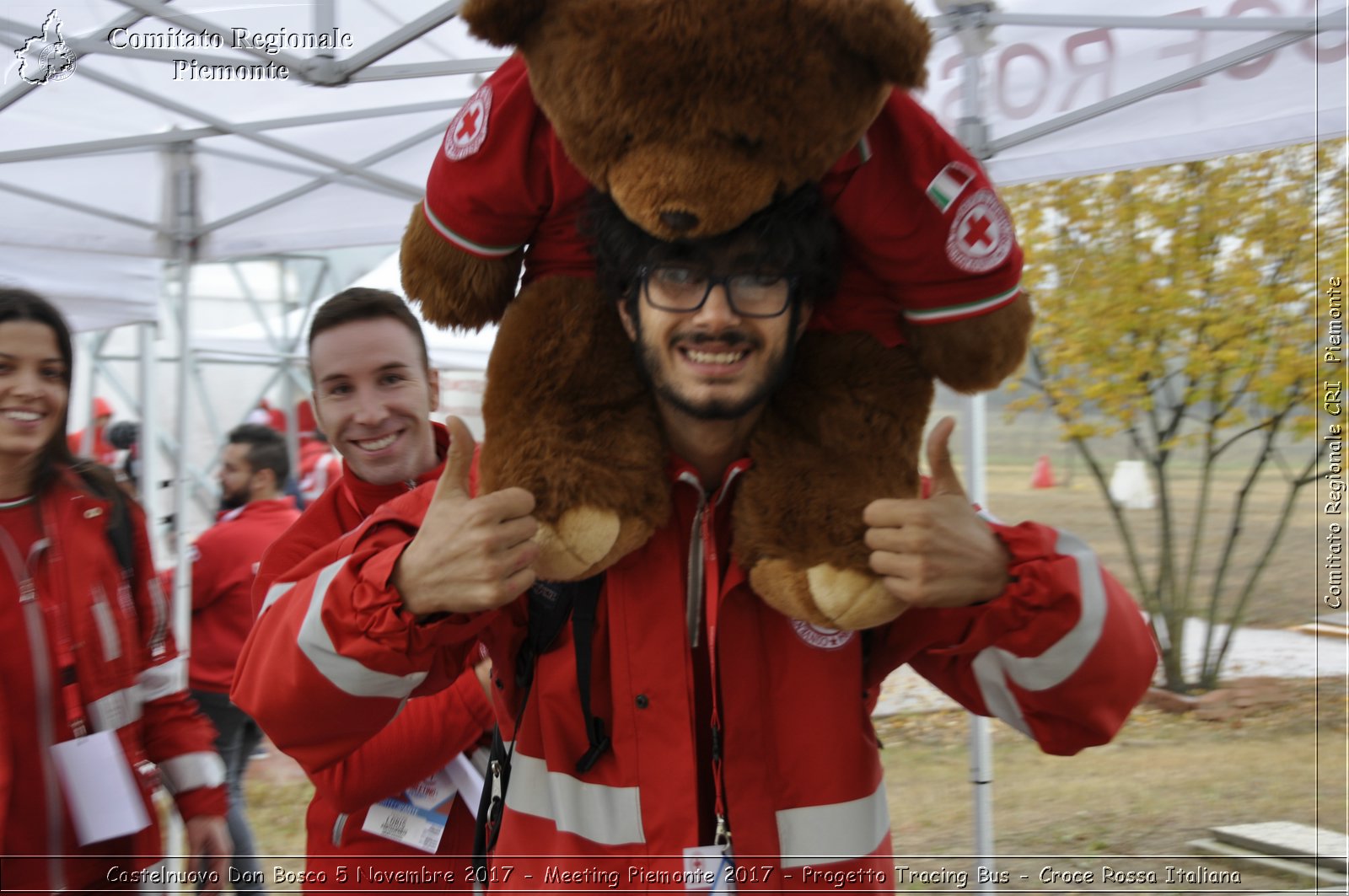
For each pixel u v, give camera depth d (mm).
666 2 1230
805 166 1320
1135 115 3473
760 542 1522
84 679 2379
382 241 4723
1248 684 7113
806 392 1559
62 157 4352
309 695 1534
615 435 1518
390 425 2516
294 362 10422
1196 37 3289
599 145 1319
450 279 1598
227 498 4777
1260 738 6297
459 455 1512
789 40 1234
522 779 1644
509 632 1695
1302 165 6297
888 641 1735
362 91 4062
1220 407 7117
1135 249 6828
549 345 1505
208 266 10406
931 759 6391
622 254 1450
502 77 1497
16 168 4461
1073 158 3623
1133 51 3400
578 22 1267
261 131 4273
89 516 2498
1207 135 3387
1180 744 6375
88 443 9680
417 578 1461
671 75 1230
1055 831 5000
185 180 4840
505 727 1727
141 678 2586
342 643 1504
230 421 10969
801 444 1542
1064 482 12320
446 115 4242
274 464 4816
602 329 1539
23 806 2289
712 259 1401
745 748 1581
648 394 1572
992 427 13344
